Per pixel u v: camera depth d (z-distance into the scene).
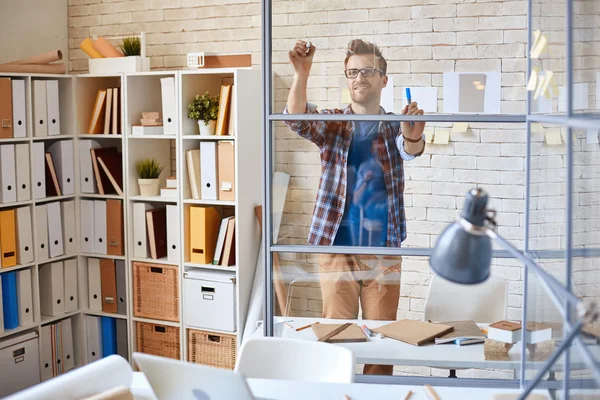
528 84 2.27
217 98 4.39
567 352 1.57
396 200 2.75
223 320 4.26
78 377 2.20
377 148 2.74
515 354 2.68
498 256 2.67
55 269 4.52
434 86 2.66
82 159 4.62
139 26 4.75
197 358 4.40
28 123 4.30
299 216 2.82
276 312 2.88
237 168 4.14
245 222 4.24
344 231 2.79
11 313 4.23
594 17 1.56
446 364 2.74
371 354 2.80
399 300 2.78
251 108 4.23
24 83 4.26
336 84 2.73
